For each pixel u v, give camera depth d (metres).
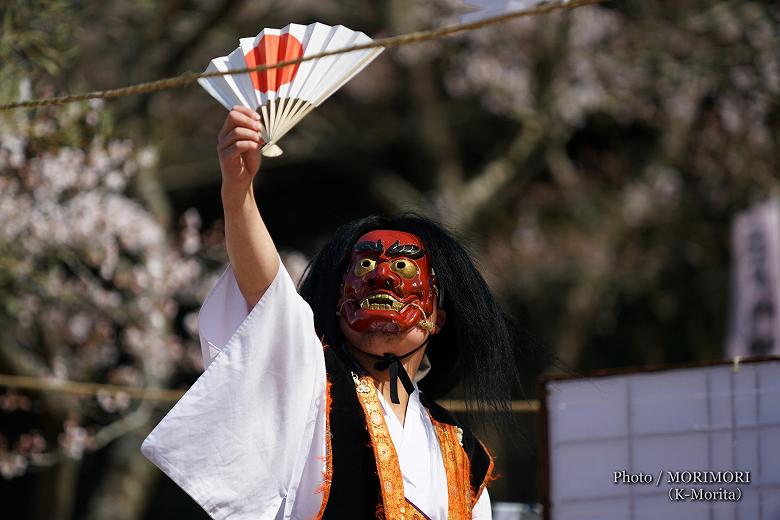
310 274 7.54
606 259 29.97
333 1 29.67
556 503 9.22
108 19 22.92
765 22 26.44
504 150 30.86
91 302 18.34
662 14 27.31
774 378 8.85
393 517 6.61
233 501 6.32
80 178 15.99
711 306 32.53
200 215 33.31
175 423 6.29
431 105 29.80
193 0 23.25
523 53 27.80
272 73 6.21
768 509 8.79
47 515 21.47
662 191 29.58
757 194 28.44
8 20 13.04
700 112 29.14
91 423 22.72
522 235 31.17
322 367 6.70
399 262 7.12
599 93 27.66
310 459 6.68
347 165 32.28
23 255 16.06
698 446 8.99
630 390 9.18
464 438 7.52
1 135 13.77
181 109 28.06
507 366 7.71
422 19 28.08
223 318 6.62
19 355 18.52
